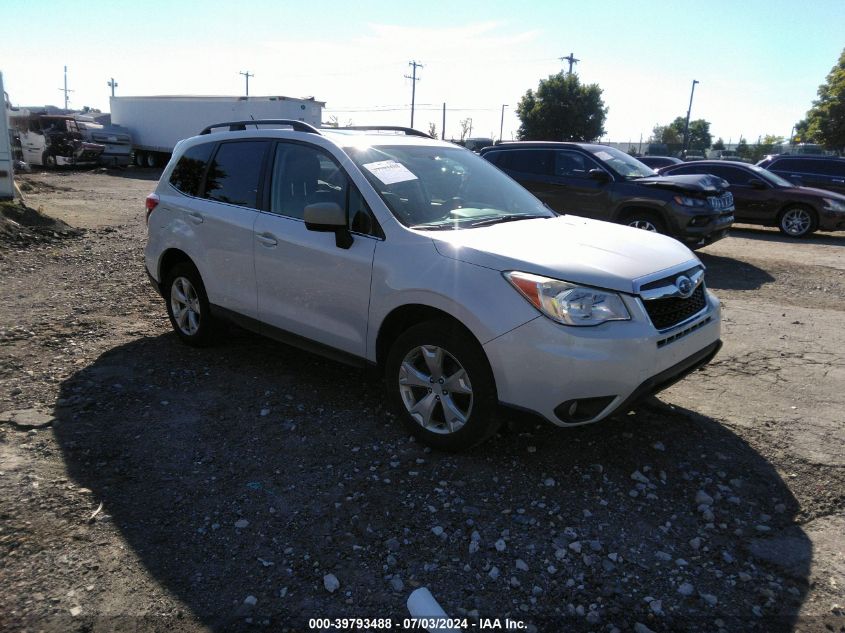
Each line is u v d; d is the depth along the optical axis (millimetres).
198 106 30766
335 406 4332
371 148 4332
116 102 34781
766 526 3107
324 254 4051
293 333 4402
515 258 3340
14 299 6836
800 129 64125
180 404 4316
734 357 5465
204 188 5105
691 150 80312
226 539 2932
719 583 2717
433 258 3547
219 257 4852
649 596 2637
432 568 2775
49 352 5227
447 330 3477
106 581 2639
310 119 28797
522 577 2732
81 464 3525
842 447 3859
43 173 26828
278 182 4523
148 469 3500
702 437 3977
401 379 3762
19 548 2809
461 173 4617
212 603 2543
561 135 46375
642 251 3697
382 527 3041
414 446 3791
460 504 3229
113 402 4312
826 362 5348
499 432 3982
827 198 13117
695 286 3684
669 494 3365
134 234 11492
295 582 2672
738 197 14047
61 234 10812
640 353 3219
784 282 8680
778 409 4406
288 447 3770
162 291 5652
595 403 3232
